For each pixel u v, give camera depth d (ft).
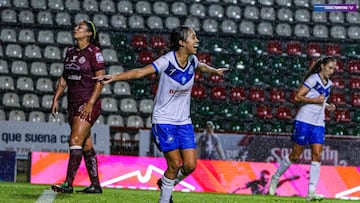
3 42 187.32
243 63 192.13
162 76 60.39
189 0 204.54
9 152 130.82
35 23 192.75
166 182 62.49
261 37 197.06
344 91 191.42
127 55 190.19
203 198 94.79
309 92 95.55
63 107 175.83
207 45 194.49
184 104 61.72
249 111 183.52
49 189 93.56
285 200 97.55
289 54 195.42
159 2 203.31
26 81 180.24
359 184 126.93
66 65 78.79
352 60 196.75
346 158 136.98
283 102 187.01
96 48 78.69
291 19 205.16
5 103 175.52
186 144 61.36
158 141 61.52
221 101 184.14
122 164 122.83
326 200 107.65
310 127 96.99
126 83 183.01
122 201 77.36
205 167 122.62
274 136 136.05
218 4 204.95
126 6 201.67
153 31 194.90
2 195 78.18
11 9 194.49
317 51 197.67
